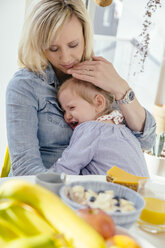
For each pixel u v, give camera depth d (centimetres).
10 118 139
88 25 149
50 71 153
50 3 138
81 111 148
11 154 136
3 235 52
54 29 137
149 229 79
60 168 127
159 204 79
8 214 54
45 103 148
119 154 136
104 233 54
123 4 284
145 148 167
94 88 151
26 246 43
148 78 326
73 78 154
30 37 142
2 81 221
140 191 85
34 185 56
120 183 95
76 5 142
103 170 133
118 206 73
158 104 339
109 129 140
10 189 56
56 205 53
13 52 217
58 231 50
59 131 150
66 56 145
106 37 289
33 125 140
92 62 151
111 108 157
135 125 158
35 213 55
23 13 209
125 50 295
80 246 46
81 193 74
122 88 151
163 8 299
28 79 145
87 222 55
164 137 254
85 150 131
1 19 211
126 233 58
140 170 139
